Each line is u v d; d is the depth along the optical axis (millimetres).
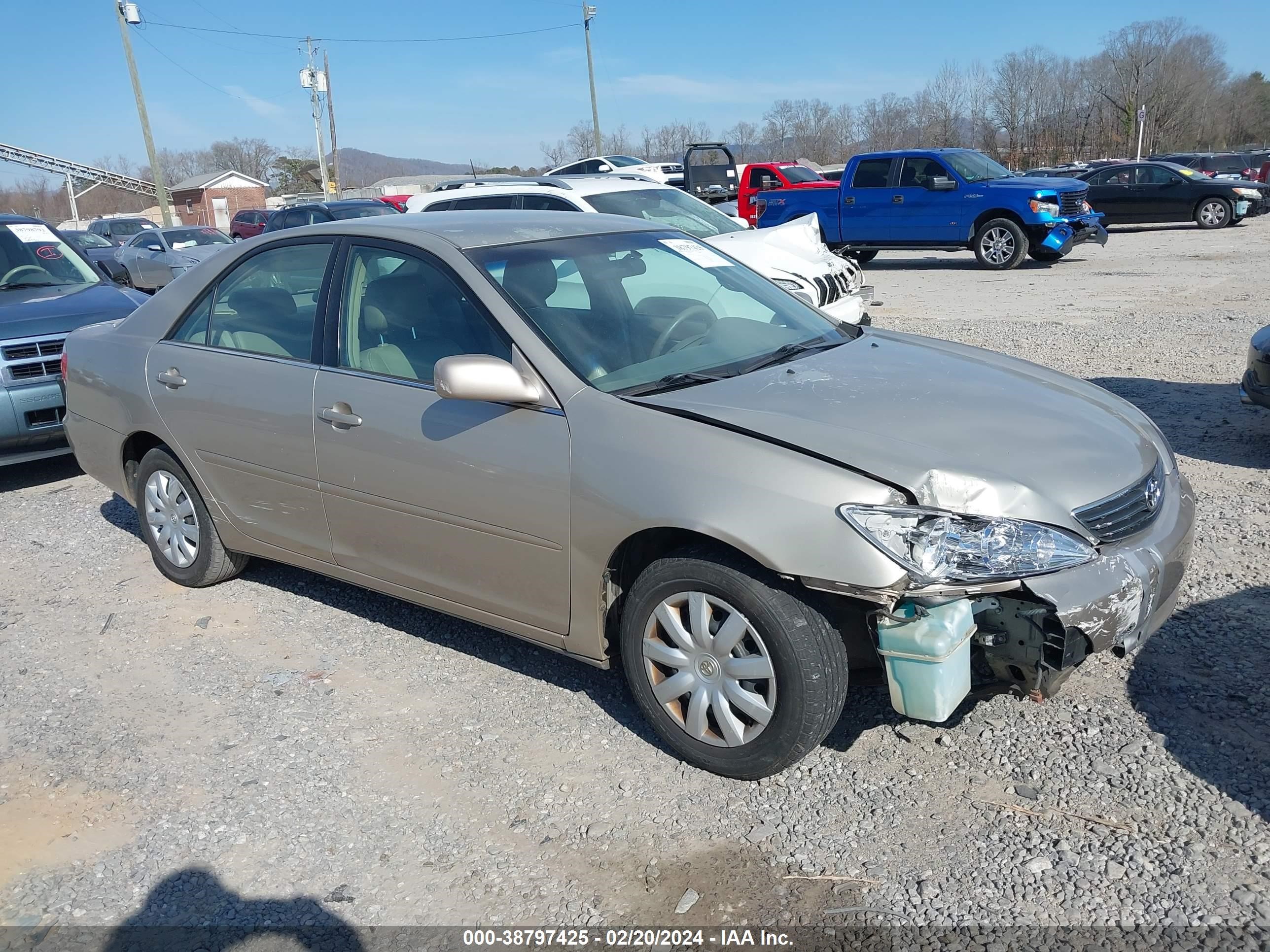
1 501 6695
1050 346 9594
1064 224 16469
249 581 5051
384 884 2859
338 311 4000
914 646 2809
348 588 4914
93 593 5004
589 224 4281
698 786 3203
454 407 3545
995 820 2941
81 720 3803
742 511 2904
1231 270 14820
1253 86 73750
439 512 3627
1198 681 3551
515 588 3527
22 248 7871
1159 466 3365
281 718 3752
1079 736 3295
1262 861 2689
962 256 20000
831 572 2795
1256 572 4387
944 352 3965
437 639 4332
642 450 3109
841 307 8352
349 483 3904
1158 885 2639
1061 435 3146
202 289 4641
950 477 2832
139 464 5086
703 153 21750
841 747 3348
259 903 2812
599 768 3336
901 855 2834
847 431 3023
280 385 4105
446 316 3684
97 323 6828
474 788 3270
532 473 3332
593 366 3426
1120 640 2895
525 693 3844
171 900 2846
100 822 3197
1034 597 2791
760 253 8484
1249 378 6027
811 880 2766
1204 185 21453
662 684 3273
